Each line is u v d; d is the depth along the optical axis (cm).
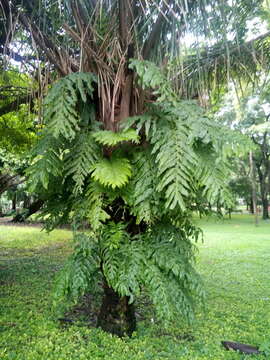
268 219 1759
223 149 175
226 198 183
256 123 942
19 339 235
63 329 258
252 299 361
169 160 176
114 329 246
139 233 232
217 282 434
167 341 242
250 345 238
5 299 331
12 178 688
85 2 207
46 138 205
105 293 255
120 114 218
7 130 497
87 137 205
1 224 1174
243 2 215
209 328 272
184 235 239
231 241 848
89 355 214
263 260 587
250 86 287
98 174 184
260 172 1723
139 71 177
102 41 213
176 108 189
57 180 225
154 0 183
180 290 211
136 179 199
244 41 239
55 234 905
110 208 228
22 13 226
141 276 202
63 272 215
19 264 512
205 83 254
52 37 231
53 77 253
